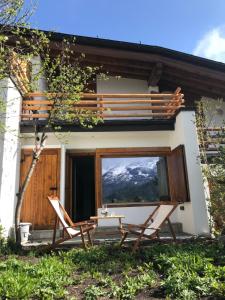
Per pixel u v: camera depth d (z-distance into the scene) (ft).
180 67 34.47
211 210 22.02
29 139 26.71
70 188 28.55
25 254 18.47
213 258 16.01
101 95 27.07
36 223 25.40
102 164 28.30
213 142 25.17
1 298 11.32
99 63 35.78
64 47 29.81
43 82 29.86
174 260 14.94
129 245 19.90
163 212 20.22
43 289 11.89
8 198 22.21
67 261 16.30
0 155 21.20
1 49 17.31
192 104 37.35
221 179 21.57
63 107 22.16
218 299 11.27
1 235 19.47
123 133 28.14
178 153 26.17
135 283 12.87
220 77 34.60
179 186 26.08
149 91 36.76
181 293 11.59
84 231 18.88
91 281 13.64
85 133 27.37
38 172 26.50
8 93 22.53
